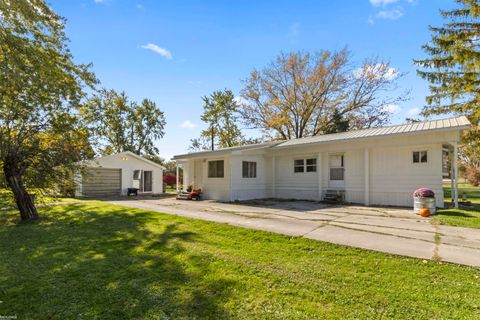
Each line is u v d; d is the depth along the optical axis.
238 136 34.72
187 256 4.74
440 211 9.11
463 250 4.84
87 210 10.00
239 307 3.09
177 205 11.72
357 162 12.28
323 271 4.03
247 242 5.57
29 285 3.75
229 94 34.41
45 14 9.11
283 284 3.63
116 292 3.51
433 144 10.29
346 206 11.16
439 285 3.50
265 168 15.59
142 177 20.73
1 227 7.71
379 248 5.00
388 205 11.23
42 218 8.75
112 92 32.12
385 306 3.04
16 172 8.73
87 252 5.13
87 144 10.31
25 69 8.15
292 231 6.35
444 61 16.34
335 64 24.84
